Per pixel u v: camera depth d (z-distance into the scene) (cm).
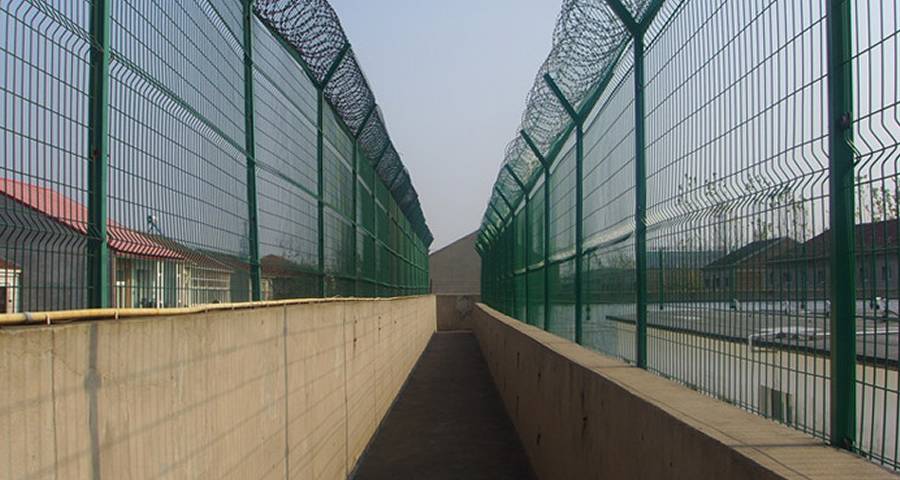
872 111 216
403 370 1480
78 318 255
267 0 548
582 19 560
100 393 247
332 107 827
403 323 1512
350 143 970
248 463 409
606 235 559
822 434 245
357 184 1023
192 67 396
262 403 439
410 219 2041
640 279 454
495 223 1931
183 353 318
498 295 1927
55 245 264
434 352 2273
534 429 753
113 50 301
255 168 512
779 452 231
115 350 258
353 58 811
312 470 566
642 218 449
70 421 228
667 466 295
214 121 433
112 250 299
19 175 241
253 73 514
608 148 562
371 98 1003
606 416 404
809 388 254
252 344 420
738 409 303
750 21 291
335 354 672
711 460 250
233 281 462
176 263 368
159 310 312
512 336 1053
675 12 386
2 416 194
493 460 812
